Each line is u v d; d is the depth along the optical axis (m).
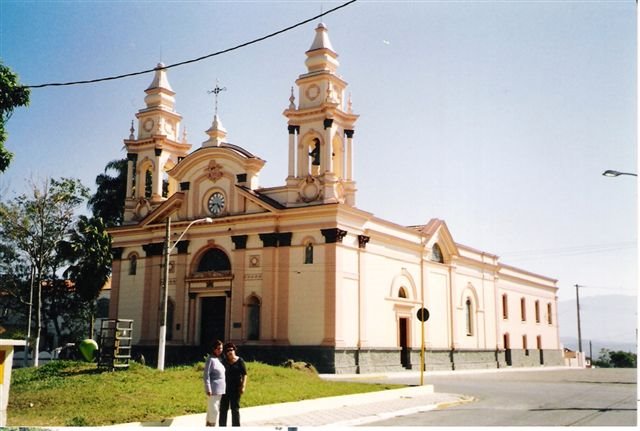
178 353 38.78
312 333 34.38
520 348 57.44
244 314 36.66
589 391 25.48
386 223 39.34
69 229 45.34
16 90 22.00
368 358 36.00
